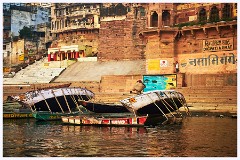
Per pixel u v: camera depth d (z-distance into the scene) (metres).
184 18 39.56
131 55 52.50
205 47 35.56
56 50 57.09
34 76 51.22
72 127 23.62
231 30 33.91
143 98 25.83
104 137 19.28
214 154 15.25
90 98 33.66
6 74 52.34
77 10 59.94
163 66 37.72
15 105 38.59
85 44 58.59
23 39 57.84
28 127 23.98
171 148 16.36
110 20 54.38
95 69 50.09
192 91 33.41
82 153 15.60
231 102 30.59
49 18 62.31
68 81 46.38
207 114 28.88
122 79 40.09
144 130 21.58
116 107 28.11
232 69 33.75
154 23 40.41
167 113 28.53
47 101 30.50
